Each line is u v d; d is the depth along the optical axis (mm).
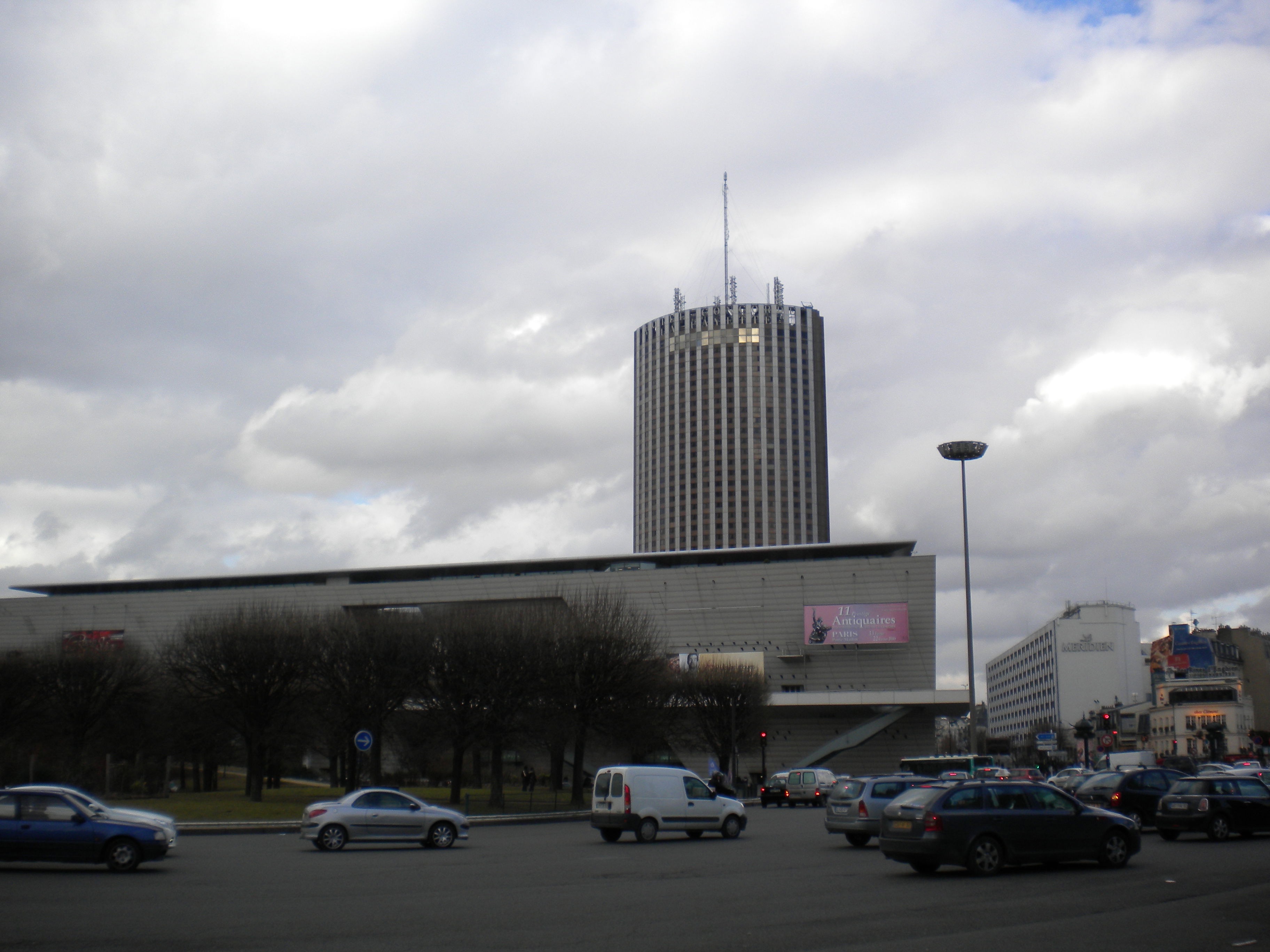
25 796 26672
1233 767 65938
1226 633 187125
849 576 121750
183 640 79312
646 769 37719
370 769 82375
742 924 17328
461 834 36219
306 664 69250
